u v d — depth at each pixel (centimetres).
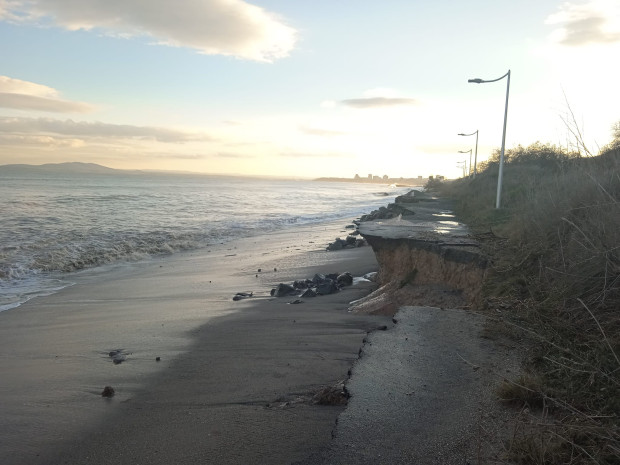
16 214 3098
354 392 469
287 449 400
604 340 451
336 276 1341
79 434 471
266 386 567
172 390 582
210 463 388
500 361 525
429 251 1022
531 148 4050
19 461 423
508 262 855
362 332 808
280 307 1045
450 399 448
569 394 412
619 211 600
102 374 657
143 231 2609
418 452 361
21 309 1122
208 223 3331
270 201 6844
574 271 623
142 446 433
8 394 593
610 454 321
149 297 1245
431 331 652
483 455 348
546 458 332
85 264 1755
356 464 350
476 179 4109
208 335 840
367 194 12094
